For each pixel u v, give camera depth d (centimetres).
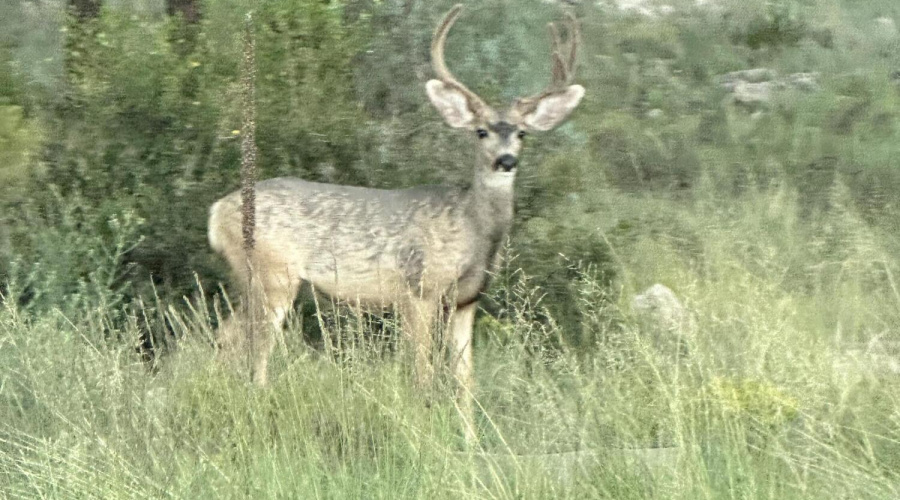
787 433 1388
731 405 1359
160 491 1232
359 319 1541
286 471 1288
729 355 1522
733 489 1234
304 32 2227
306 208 1866
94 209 1986
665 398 1365
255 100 2095
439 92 1831
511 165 1789
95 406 1377
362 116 2183
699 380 1455
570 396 1420
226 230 1892
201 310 1697
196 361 1527
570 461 1322
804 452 1341
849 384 1423
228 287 1992
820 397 1385
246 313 1750
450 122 1828
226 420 1396
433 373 1472
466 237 1814
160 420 1366
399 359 1495
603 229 2116
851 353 1550
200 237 1998
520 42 2534
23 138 2031
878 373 1526
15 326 1545
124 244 1956
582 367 1645
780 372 1423
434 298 1820
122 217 1964
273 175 2080
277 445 1357
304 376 1455
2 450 1401
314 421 1401
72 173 2055
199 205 2016
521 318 1593
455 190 1838
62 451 1320
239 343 1602
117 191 2014
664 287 1973
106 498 1222
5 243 1917
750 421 1386
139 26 2258
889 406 1418
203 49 2198
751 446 1316
